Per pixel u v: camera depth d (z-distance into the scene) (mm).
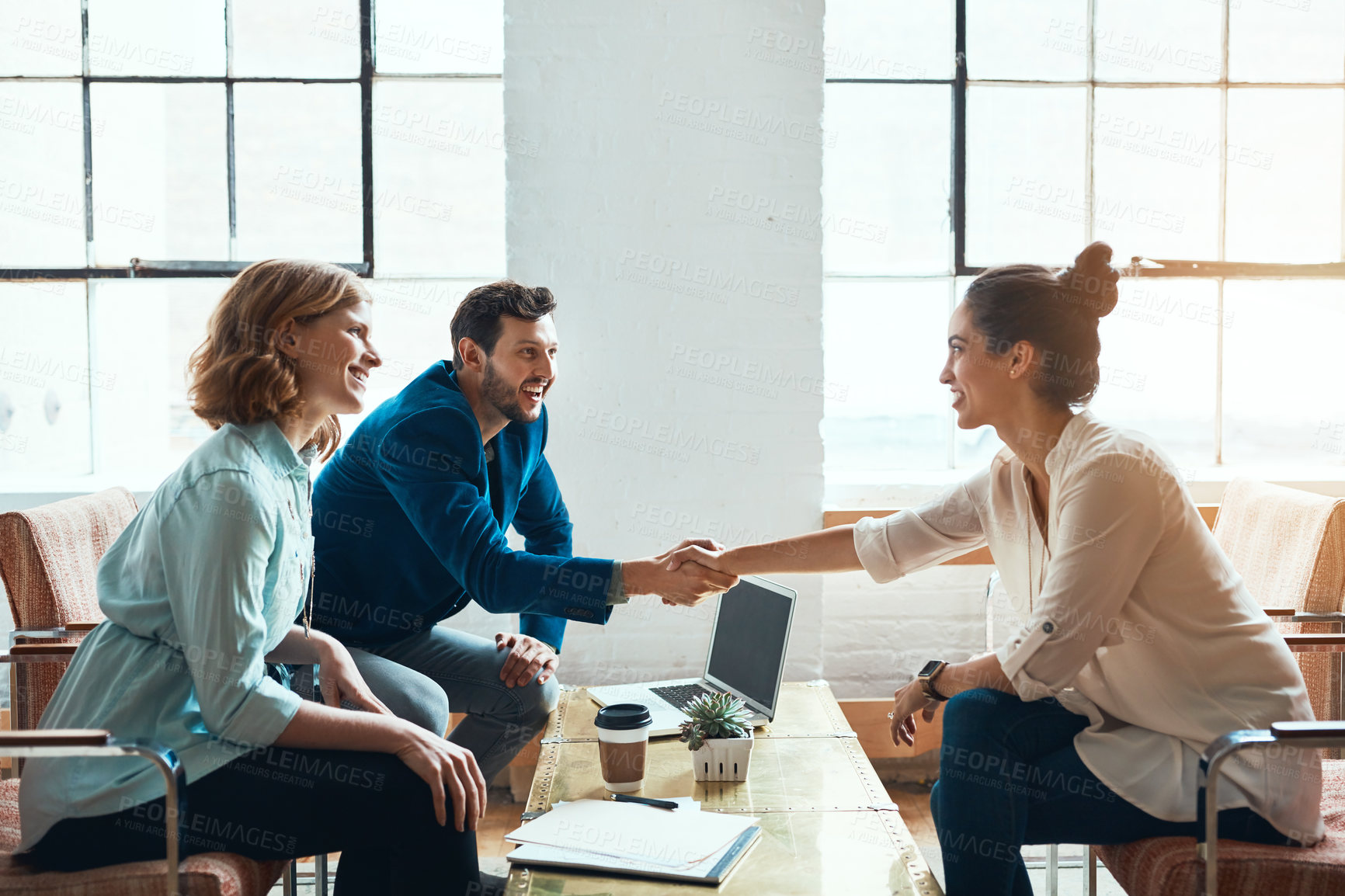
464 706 2076
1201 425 3039
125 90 2908
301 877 2246
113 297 3006
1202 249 3010
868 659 2855
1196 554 1383
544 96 2611
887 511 2701
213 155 2926
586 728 1910
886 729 2785
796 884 1284
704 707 1648
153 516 1387
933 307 3031
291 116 2916
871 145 2988
